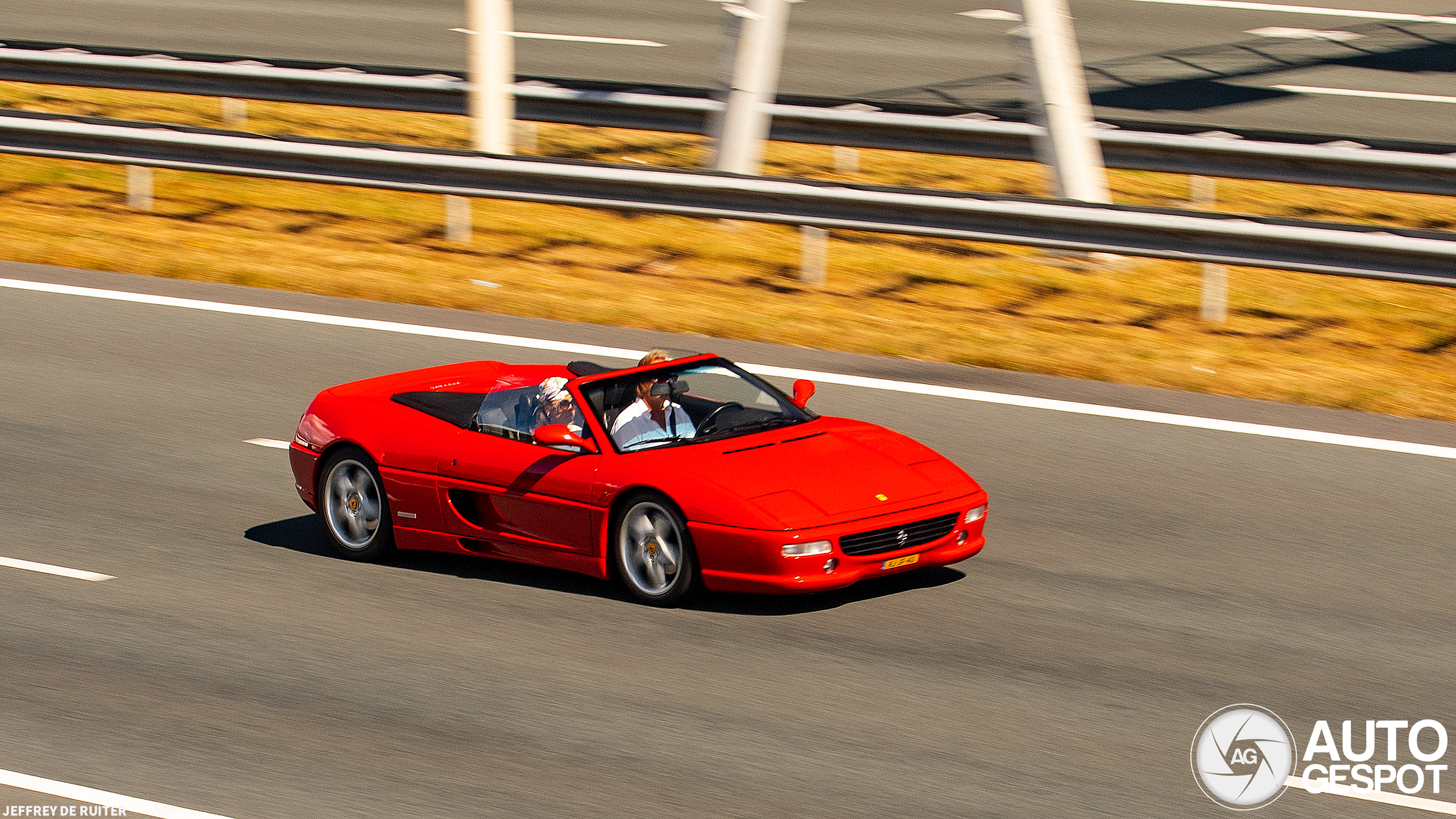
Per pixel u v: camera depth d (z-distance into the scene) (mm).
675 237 34281
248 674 15375
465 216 33906
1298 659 15523
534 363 25156
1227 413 23641
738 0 32344
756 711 14344
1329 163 30531
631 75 43281
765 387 18781
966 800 12609
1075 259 32219
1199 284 30953
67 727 14203
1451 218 35219
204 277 31719
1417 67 44219
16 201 37250
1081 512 19953
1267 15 50688
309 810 12539
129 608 17156
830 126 34844
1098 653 15656
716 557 16281
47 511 20375
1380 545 18672
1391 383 25188
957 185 37312
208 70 38031
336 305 29641
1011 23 49312
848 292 30562
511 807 12570
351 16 51031
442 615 16953
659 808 12523
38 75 39688
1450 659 15523
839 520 16109
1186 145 31625
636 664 15453
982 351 26766
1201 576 17812
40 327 28672
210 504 20781
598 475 17125
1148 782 12914
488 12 34969
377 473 18797
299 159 32969
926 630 16297
